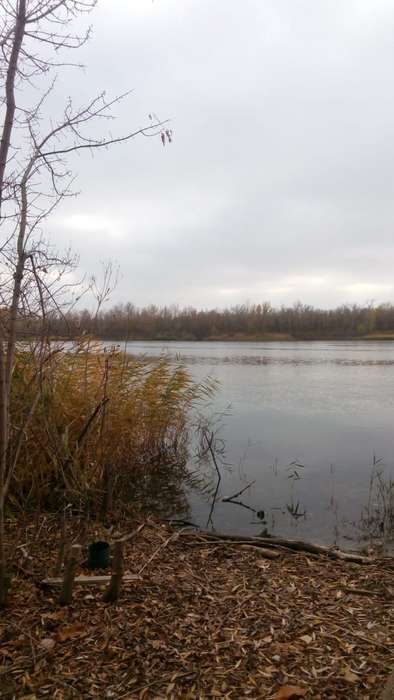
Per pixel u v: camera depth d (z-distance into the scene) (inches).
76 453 230.8
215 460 387.2
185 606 139.9
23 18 109.7
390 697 87.7
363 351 1888.5
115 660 114.7
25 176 118.2
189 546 193.0
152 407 340.8
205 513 278.1
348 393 751.7
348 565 180.1
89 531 199.0
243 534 245.0
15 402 209.3
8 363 123.5
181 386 362.0
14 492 222.2
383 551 219.9
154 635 124.4
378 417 564.4
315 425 522.3
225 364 1238.9
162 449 380.2
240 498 304.5
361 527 254.1
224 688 106.0
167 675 110.1
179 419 386.9
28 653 116.5
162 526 221.9
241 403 663.8
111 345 302.5
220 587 154.3
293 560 183.5
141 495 308.5
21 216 119.8
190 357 1497.3
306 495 309.3
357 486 326.6
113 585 138.2
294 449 425.7
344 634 127.6
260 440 458.6
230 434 483.2
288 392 765.3
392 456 401.4
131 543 189.0
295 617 135.9
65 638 121.9
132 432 305.1
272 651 119.3
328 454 408.8
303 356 1581.0
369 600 148.8
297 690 103.6
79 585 146.0
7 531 190.7
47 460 232.5
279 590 153.9
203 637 124.6
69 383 267.1
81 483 228.8
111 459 259.4
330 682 107.6
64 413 250.8
